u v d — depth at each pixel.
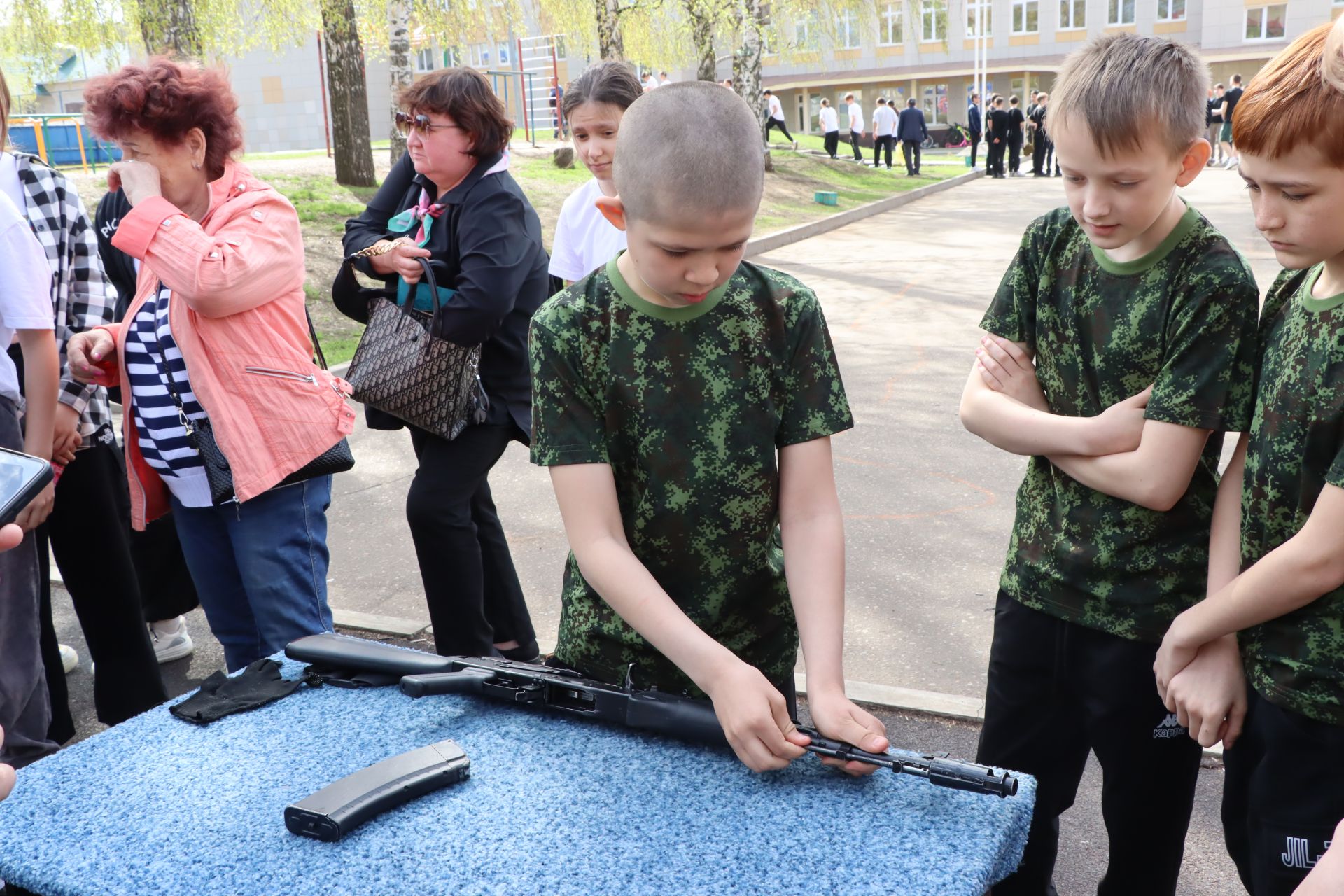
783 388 1.46
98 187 11.86
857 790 1.18
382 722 1.37
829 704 1.25
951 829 1.09
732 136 1.22
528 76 30.06
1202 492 1.72
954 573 4.06
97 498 2.81
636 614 1.34
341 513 4.95
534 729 1.34
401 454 5.88
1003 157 25.05
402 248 2.88
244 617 2.68
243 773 1.25
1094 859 2.42
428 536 2.99
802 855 1.06
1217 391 1.59
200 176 2.39
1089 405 1.77
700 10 17.66
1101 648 1.75
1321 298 1.42
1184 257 1.64
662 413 1.44
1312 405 1.40
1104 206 1.56
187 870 1.07
